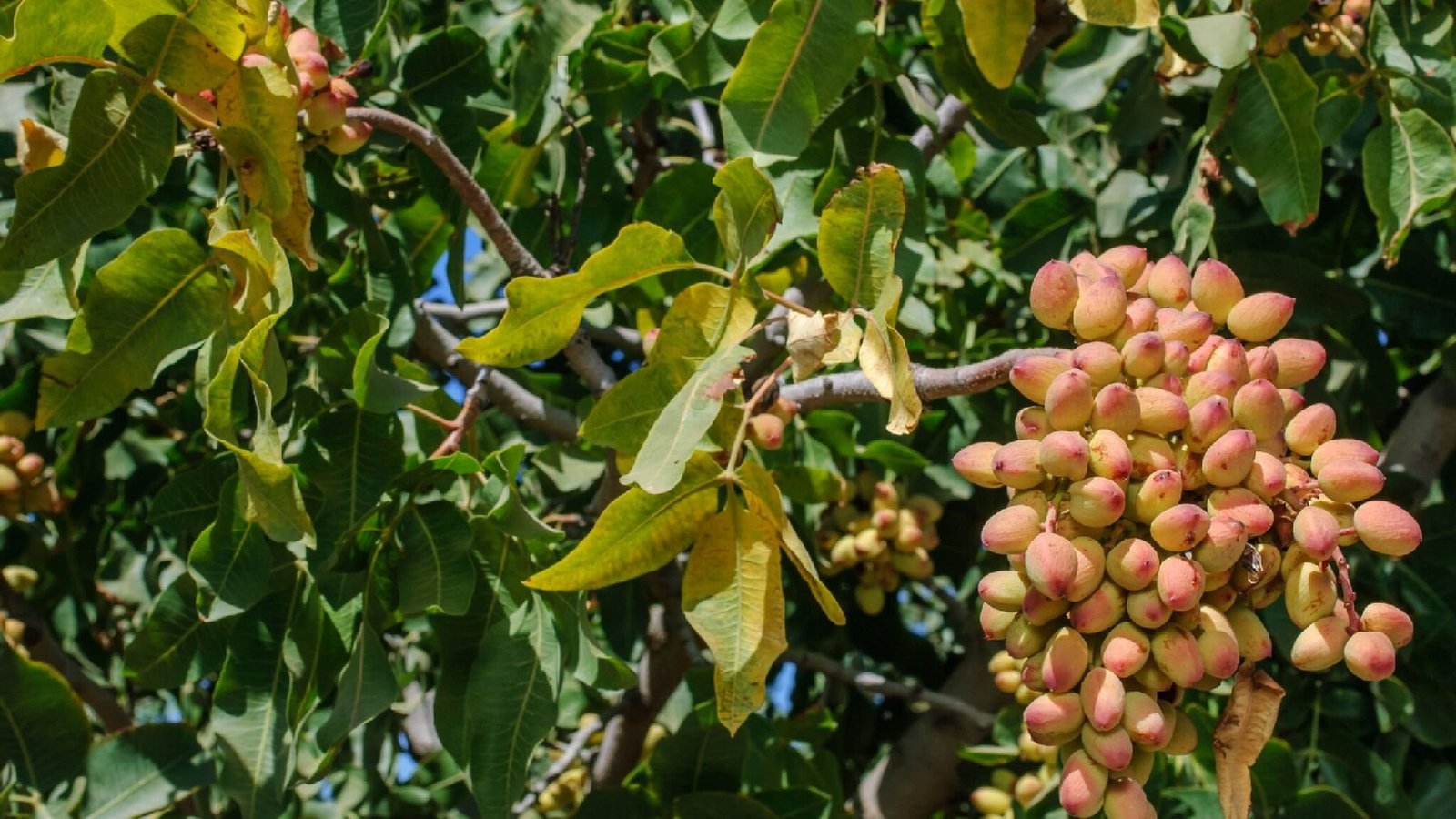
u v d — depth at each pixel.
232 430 1.88
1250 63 2.51
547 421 3.14
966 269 3.66
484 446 3.32
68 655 3.70
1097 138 3.63
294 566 2.25
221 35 1.89
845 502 3.38
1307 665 1.66
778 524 1.83
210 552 2.11
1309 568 1.64
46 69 2.80
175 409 3.55
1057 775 3.10
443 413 2.54
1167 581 1.55
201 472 2.30
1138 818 1.60
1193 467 1.67
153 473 3.53
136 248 1.98
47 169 1.86
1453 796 3.15
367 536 2.29
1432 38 2.62
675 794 2.65
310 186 2.64
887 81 2.49
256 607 2.22
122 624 3.98
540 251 3.10
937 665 3.61
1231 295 1.83
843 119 2.50
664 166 3.64
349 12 2.45
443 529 2.22
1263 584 1.68
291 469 1.83
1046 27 2.52
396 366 2.50
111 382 2.03
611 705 3.64
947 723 3.33
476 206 2.42
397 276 2.74
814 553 3.37
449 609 2.15
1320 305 3.13
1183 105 3.47
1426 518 3.12
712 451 2.01
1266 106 2.51
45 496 3.21
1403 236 2.53
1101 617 1.59
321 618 2.22
